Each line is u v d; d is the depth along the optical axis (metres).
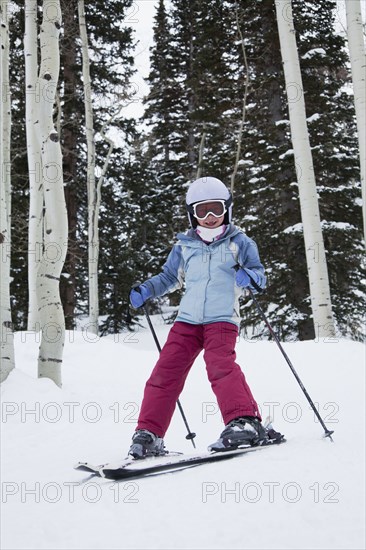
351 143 13.15
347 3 8.69
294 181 12.85
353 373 6.09
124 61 16.72
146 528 1.90
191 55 23.14
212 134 17.70
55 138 5.22
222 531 1.87
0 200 4.80
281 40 9.55
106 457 3.00
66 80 16.45
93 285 14.78
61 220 5.16
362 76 8.55
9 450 3.30
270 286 12.67
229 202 3.21
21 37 14.31
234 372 2.92
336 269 12.66
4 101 9.98
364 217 8.59
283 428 3.96
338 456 2.66
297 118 9.45
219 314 3.02
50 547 1.79
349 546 1.78
